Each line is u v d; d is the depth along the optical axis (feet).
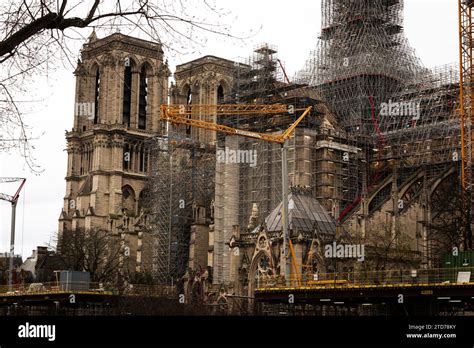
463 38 516.73
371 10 625.41
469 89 513.04
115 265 637.30
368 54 607.37
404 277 352.69
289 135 473.67
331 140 548.31
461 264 345.92
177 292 549.95
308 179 533.55
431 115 578.66
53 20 95.55
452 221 463.42
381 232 484.74
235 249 442.50
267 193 541.75
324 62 637.30
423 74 622.13
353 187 552.82
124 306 403.54
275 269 416.67
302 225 436.35
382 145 581.53
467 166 491.31
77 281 433.07
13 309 464.24
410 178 532.32
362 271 398.01
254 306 399.85
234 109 590.55
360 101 596.29
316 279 371.15
